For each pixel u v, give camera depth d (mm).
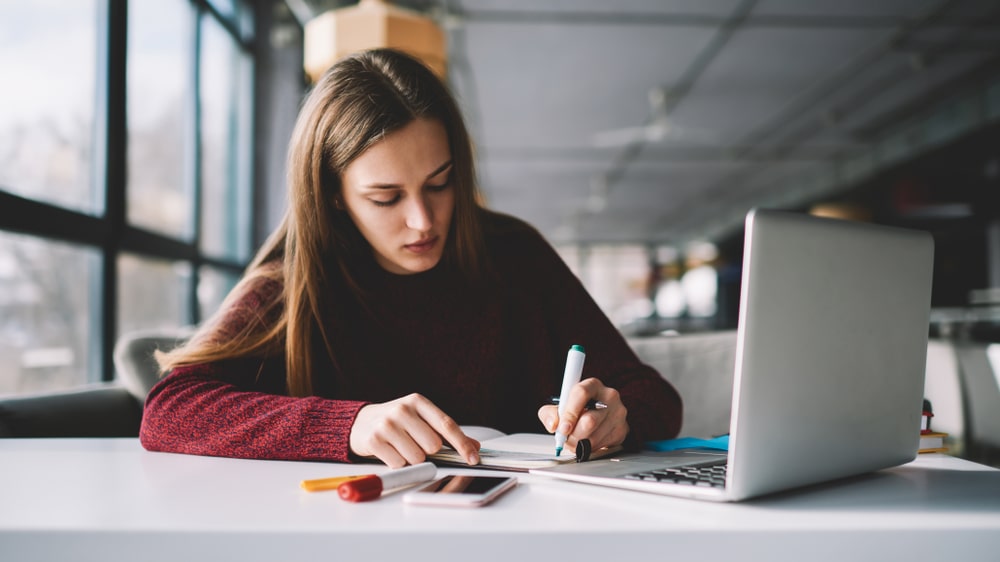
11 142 1907
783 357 545
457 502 543
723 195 10641
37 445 875
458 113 1021
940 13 4500
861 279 612
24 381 1991
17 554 476
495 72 5434
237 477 668
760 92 6008
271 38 3967
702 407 1472
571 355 786
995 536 483
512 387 1180
